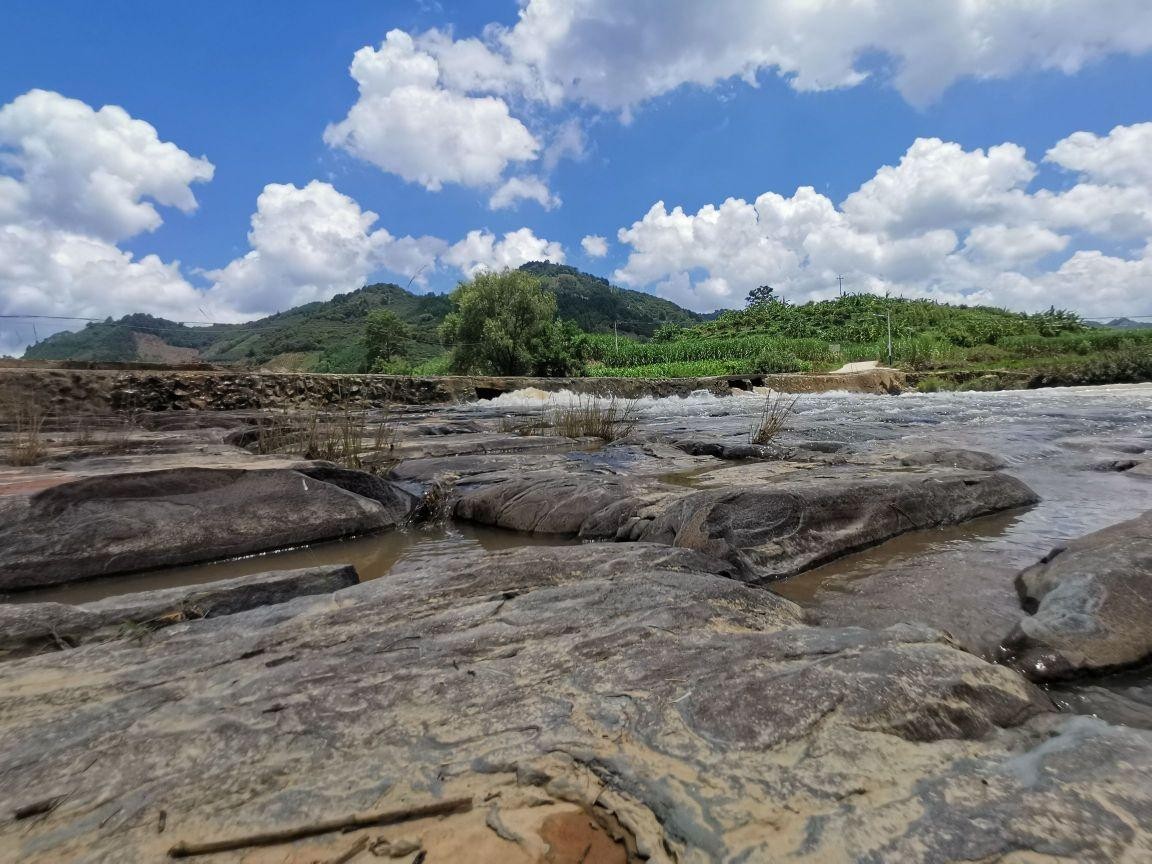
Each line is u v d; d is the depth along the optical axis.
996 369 29.05
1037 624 2.22
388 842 1.21
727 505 3.68
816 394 25.08
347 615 2.49
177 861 1.17
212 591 2.89
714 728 1.54
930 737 1.50
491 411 16.02
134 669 2.05
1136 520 3.24
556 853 1.17
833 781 1.33
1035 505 4.60
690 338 57.69
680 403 20.20
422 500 5.27
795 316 58.47
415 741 1.54
